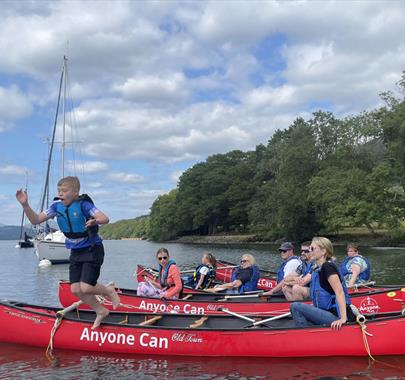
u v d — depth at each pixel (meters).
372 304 8.73
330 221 44.00
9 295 13.50
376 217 41.03
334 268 6.30
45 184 35.16
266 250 42.75
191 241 76.50
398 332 6.38
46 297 13.12
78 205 5.61
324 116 50.97
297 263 9.36
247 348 6.48
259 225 61.22
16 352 6.75
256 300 9.03
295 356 6.41
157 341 6.62
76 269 5.95
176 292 9.06
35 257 32.19
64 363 6.28
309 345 6.38
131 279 18.61
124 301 9.15
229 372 5.91
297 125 56.91
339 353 6.38
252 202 68.00
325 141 50.59
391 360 6.26
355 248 9.94
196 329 6.57
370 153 45.97
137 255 38.66
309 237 51.66
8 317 7.06
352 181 42.19
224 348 6.52
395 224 40.28
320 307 6.48
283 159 52.69
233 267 14.76
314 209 49.41
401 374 5.75
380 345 6.36
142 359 6.45
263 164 68.38
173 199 88.31
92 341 6.77
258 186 70.00
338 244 43.78
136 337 6.67
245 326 7.01
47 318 6.91
